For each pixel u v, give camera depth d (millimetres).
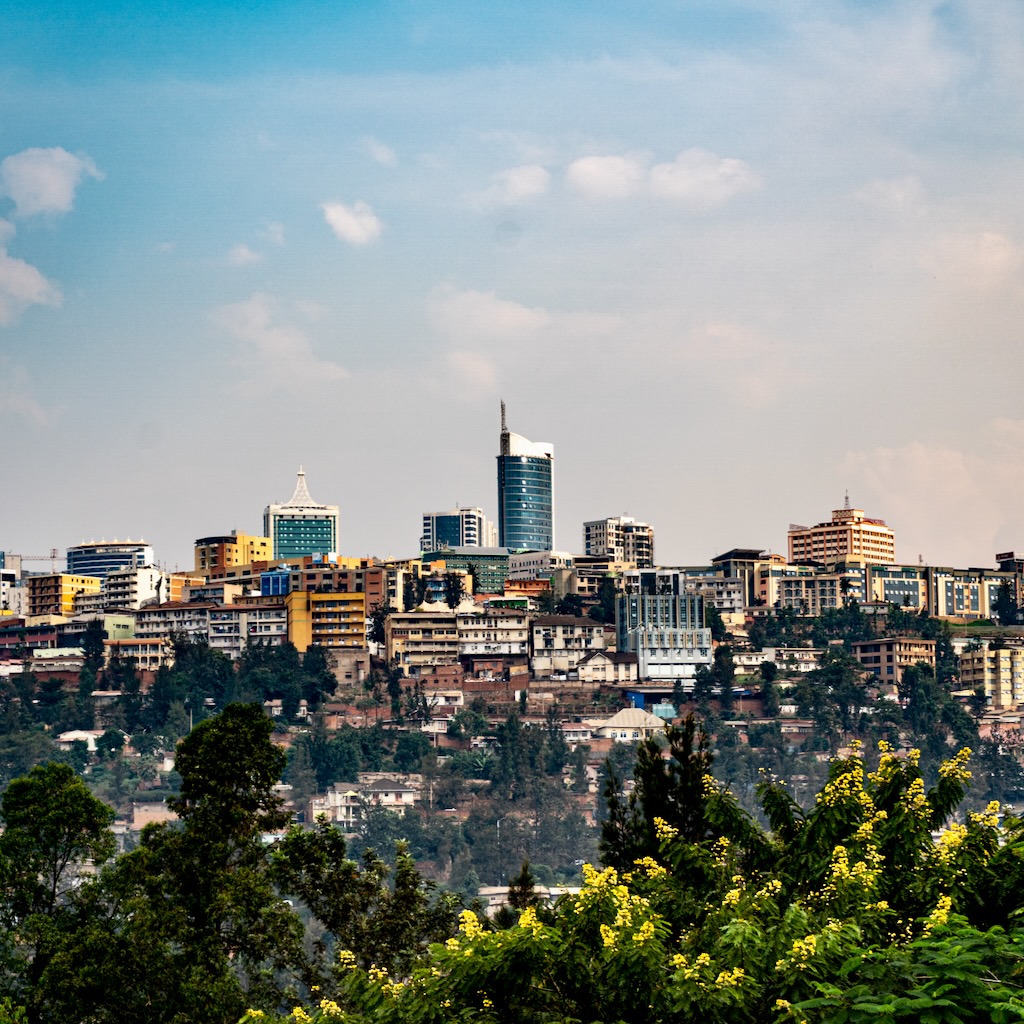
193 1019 95750
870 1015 44875
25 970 110125
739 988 49719
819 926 53625
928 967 46781
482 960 52281
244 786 114188
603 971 52500
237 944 103375
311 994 87688
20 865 114938
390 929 98938
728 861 68938
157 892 107625
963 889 59000
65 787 117312
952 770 67062
